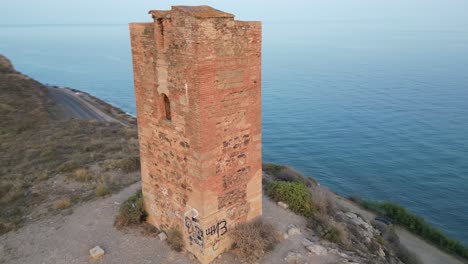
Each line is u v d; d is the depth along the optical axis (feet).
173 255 43.09
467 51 487.61
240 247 42.22
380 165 140.26
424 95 240.53
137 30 40.22
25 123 126.00
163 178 43.98
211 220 40.04
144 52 40.34
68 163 73.67
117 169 71.10
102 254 43.32
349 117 197.47
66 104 189.57
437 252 73.46
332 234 49.39
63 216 52.95
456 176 129.90
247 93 39.96
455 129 174.19
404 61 410.93
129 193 60.13
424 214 108.68
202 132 36.19
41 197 59.88
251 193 44.62
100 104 210.18
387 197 118.52
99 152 83.87
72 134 106.83
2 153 87.56
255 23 38.34
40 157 81.97
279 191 58.59
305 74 338.34
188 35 33.55
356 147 157.38
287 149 156.56
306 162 144.15
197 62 33.71
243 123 40.63
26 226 50.75
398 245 63.10
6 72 220.23
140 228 48.83
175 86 37.40
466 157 144.05
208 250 40.73
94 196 59.16
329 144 161.27
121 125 129.08
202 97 35.09
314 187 71.10
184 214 42.04
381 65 385.91
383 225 70.08
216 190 39.68
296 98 241.35
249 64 39.14
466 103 217.36
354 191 122.62
